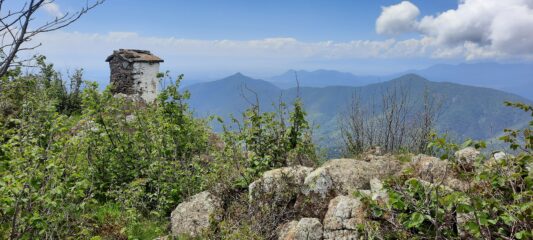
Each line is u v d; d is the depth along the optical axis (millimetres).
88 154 12656
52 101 11828
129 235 9891
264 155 12391
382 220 7660
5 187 6664
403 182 8484
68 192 7789
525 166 7520
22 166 7934
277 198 9734
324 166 10227
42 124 10891
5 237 7129
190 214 10359
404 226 7176
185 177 12445
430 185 7293
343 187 9555
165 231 10625
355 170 9914
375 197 8125
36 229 7453
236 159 12281
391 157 10570
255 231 8836
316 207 9383
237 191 11141
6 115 13406
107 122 13898
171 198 12086
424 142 11969
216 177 11352
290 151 12430
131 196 11469
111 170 13047
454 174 8656
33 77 13422
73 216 8617
